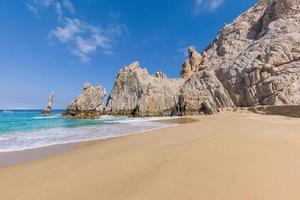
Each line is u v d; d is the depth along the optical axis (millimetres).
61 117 58438
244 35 77000
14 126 30922
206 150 8906
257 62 54094
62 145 15320
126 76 72000
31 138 18922
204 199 4676
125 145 13391
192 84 64500
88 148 13617
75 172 7613
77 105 58656
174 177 6137
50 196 5668
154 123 35594
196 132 17500
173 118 47219
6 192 6199
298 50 50969
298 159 7234
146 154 9453
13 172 8430
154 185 5699
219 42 85562
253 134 13195
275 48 52938
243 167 6516
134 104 67250
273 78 49250
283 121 25891
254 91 51688
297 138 11375
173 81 77250
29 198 5656
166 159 8125
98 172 7309
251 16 82438
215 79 61531
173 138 14734
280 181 5406
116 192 5570
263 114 40219
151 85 66812
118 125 32531
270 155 7750
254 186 5164
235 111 48500
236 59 63906
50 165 9344
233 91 57312
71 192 5816
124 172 7098
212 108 52500
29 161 10570
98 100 62406
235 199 4590
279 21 63156
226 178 5734
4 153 12844
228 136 12344
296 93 45406
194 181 5699
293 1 63812
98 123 36906
